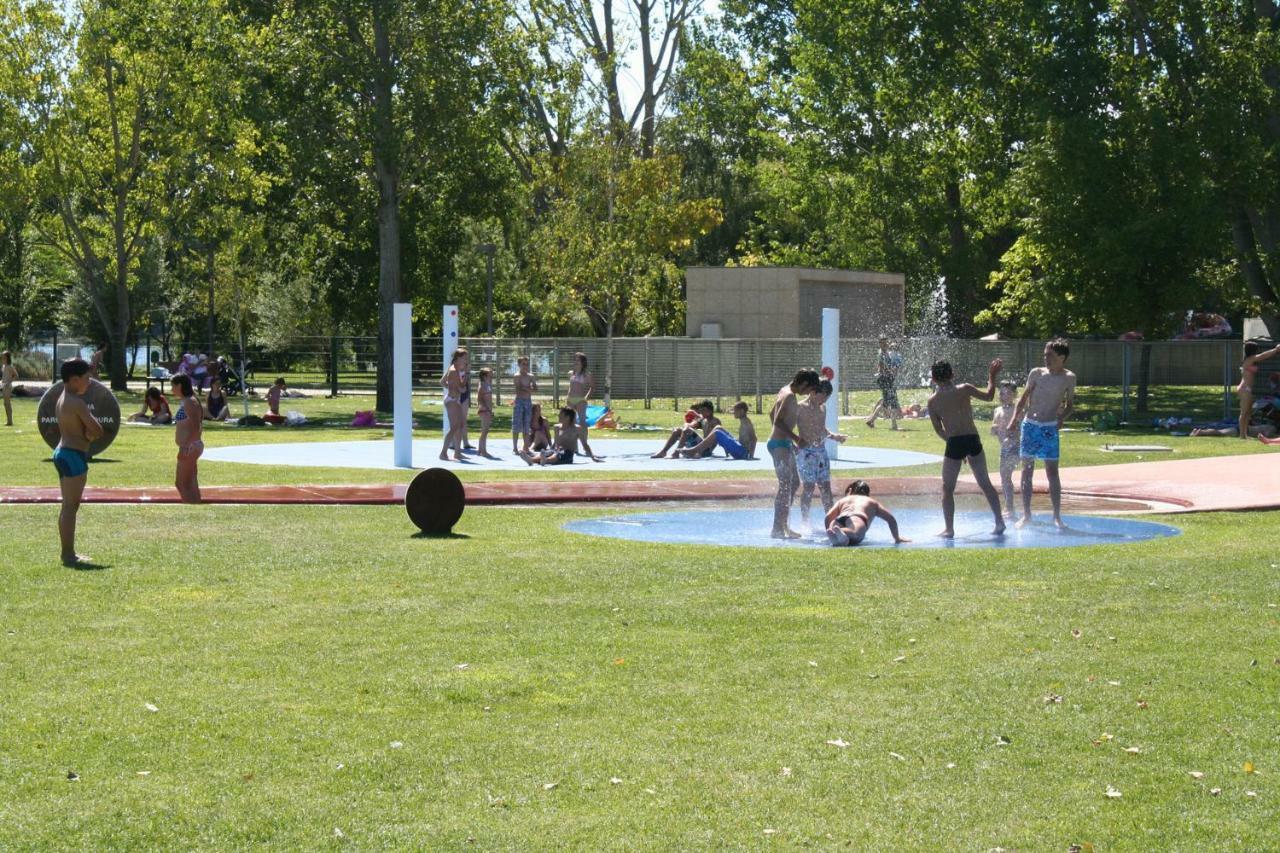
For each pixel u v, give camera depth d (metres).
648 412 43.47
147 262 66.06
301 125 44.53
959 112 49.69
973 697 7.84
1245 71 40.03
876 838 5.75
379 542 14.02
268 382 66.06
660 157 57.62
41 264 75.50
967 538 15.22
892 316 57.22
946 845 5.68
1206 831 5.81
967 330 56.53
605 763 6.67
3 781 6.38
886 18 48.19
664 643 9.16
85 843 5.64
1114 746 6.96
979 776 6.51
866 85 54.22
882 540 15.09
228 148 53.03
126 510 16.89
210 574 11.85
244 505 17.77
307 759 6.71
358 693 7.88
